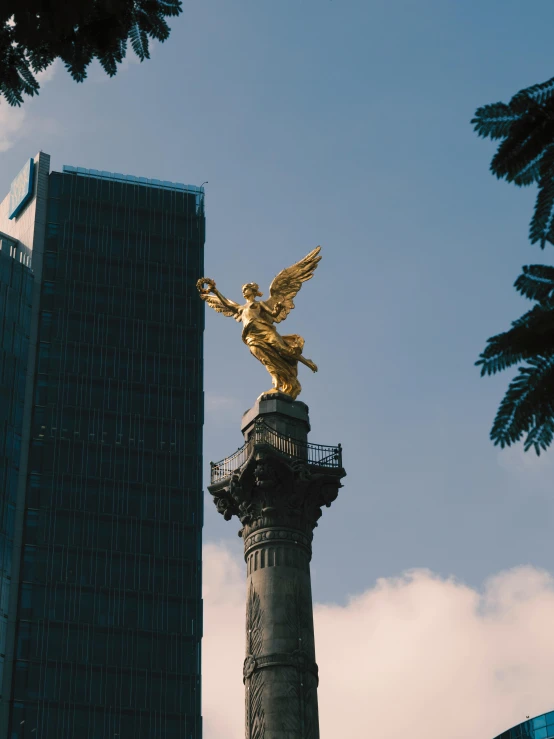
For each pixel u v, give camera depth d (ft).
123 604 506.89
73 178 601.21
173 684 495.82
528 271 42.39
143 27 50.34
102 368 558.97
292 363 205.87
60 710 477.77
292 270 217.56
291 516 189.88
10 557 504.02
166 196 613.52
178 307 586.04
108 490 531.09
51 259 577.02
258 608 182.70
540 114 42.01
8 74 50.31
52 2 48.08
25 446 530.68
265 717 173.78
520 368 41.11
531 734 361.51
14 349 546.67
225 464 199.72
